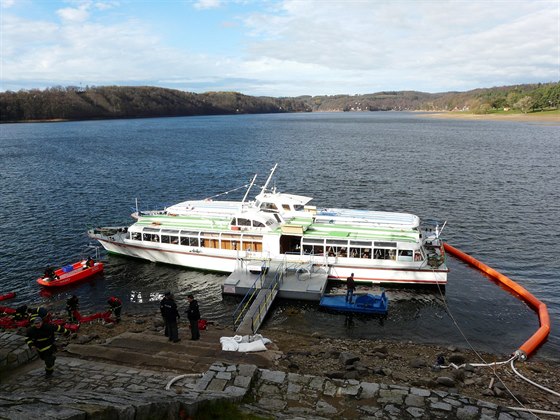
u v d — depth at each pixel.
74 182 82.25
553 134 168.50
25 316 28.08
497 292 36.62
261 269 37.75
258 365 21.39
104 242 44.84
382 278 37.62
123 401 12.62
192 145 148.75
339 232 39.56
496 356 26.59
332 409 15.89
